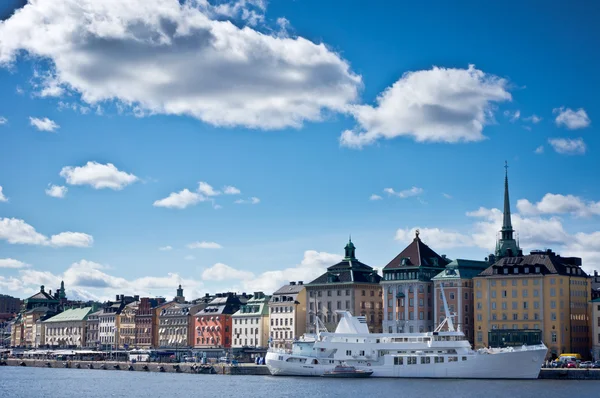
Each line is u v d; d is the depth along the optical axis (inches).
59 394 7372.1
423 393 6633.9
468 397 6353.3
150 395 7130.9
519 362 7652.6
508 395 6446.9
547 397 6294.3
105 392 7470.5
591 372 7869.1
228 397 6747.1
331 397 6496.1
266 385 7677.2
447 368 7770.7
